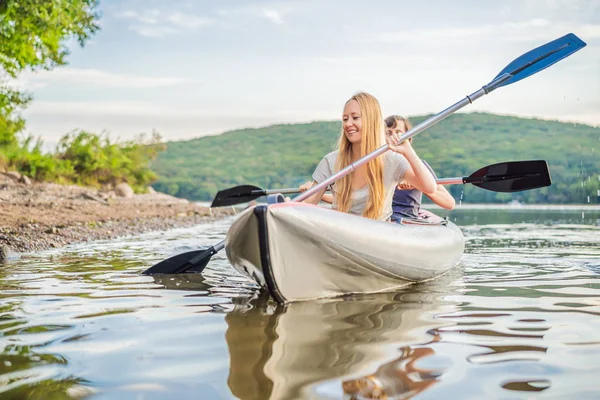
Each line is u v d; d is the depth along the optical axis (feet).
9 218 28.58
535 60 16.67
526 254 20.15
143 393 6.72
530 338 8.86
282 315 10.62
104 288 13.48
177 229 33.35
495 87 16.03
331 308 11.27
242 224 11.41
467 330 9.40
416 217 18.42
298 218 11.56
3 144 58.95
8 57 43.91
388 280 13.50
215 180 141.59
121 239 26.25
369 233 12.84
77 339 8.97
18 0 40.91
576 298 11.96
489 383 6.93
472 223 38.86
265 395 6.61
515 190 17.80
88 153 70.69
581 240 25.46
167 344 8.67
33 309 11.15
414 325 9.78
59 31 44.16
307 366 7.60
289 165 153.07
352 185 14.53
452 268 16.74
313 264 12.00
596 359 7.79
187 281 14.55
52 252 20.71
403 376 7.20
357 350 8.30
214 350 8.34
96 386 6.94
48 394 6.71
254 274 12.35
